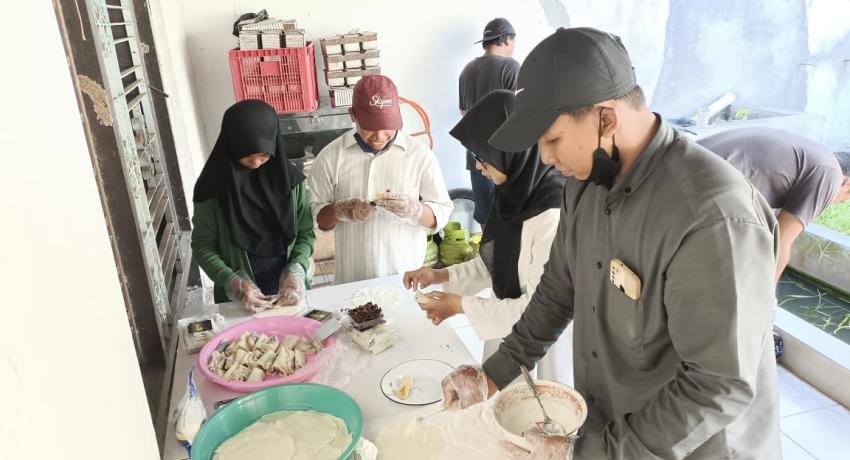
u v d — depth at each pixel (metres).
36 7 0.63
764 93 4.27
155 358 1.57
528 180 1.59
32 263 0.50
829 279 3.43
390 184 2.31
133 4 2.31
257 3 3.48
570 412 1.17
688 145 1.05
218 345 1.58
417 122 4.01
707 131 3.80
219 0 3.42
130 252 1.50
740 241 0.93
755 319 0.95
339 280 2.42
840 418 2.54
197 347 1.64
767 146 2.38
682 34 4.18
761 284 0.95
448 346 1.60
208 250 2.02
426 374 1.46
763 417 1.16
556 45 1.02
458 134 1.62
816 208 2.37
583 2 4.01
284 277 2.02
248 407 1.27
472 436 1.24
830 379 2.68
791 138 2.41
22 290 0.47
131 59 2.10
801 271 3.60
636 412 1.07
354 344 1.62
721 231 0.93
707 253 0.94
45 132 0.59
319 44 3.66
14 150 0.49
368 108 2.12
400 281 2.04
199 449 1.16
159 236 2.18
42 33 0.64
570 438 1.06
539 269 1.57
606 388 1.30
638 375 1.16
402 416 1.31
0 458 0.39
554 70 1.00
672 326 1.01
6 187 0.46
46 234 0.54
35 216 0.52
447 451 1.20
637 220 1.07
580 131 1.03
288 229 2.05
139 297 1.53
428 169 2.35
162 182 2.27
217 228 2.05
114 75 1.69
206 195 1.99
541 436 1.05
